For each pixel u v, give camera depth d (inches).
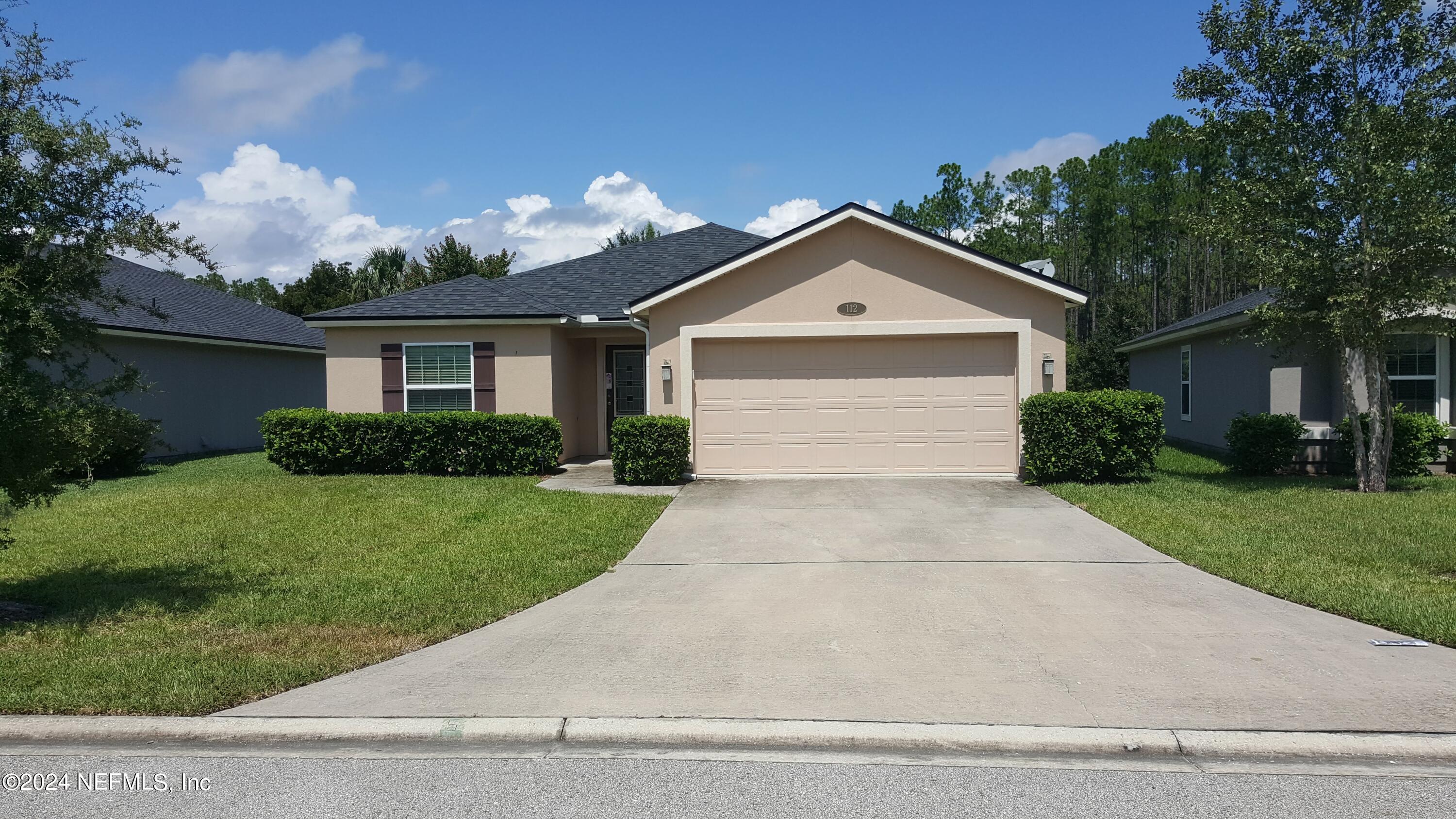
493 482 500.1
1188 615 242.5
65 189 246.1
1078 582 278.2
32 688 194.4
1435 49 402.0
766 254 507.5
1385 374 450.0
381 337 596.4
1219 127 445.4
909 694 190.4
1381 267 412.5
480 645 225.6
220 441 775.7
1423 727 171.2
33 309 233.3
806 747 172.6
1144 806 147.8
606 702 187.9
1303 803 148.4
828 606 255.8
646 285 681.0
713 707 184.5
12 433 229.6
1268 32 430.0
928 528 361.4
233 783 159.3
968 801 150.0
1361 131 403.9
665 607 257.0
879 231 504.7
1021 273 491.5
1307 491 447.8
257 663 210.1
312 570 301.4
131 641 228.1
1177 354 798.5
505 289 642.2
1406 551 308.7
